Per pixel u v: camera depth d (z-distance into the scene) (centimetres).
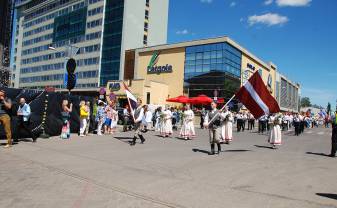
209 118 1219
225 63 5447
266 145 1655
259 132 2675
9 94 1461
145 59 6431
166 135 1948
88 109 1756
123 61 6931
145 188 689
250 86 1271
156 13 7738
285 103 10038
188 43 5816
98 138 1658
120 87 5153
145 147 1372
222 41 5450
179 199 616
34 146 1258
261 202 612
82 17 8088
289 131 3409
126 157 1088
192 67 5762
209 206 579
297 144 1816
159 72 6178
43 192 629
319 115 5538
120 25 7081
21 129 1470
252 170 922
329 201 636
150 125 2634
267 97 1262
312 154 1347
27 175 764
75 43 8225
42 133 1582
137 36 7256
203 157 1137
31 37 10250
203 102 3130
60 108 1706
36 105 1563
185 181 765
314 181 808
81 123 1719
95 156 1084
